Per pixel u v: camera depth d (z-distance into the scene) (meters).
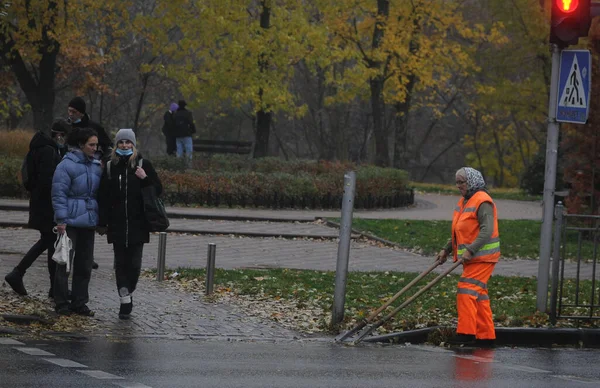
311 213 38.84
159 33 53.88
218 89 53.47
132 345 14.90
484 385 12.57
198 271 23.42
